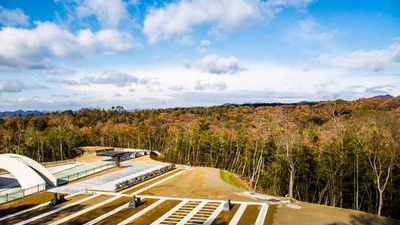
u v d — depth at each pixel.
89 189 40.03
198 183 44.97
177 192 38.94
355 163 45.44
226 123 96.62
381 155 42.19
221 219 28.31
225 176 56.38
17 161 40.03
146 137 103.31
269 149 58.84
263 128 68.44
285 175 55.06
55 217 28.89
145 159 71.06
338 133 48.06
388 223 27.47
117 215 29.66
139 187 41.72
